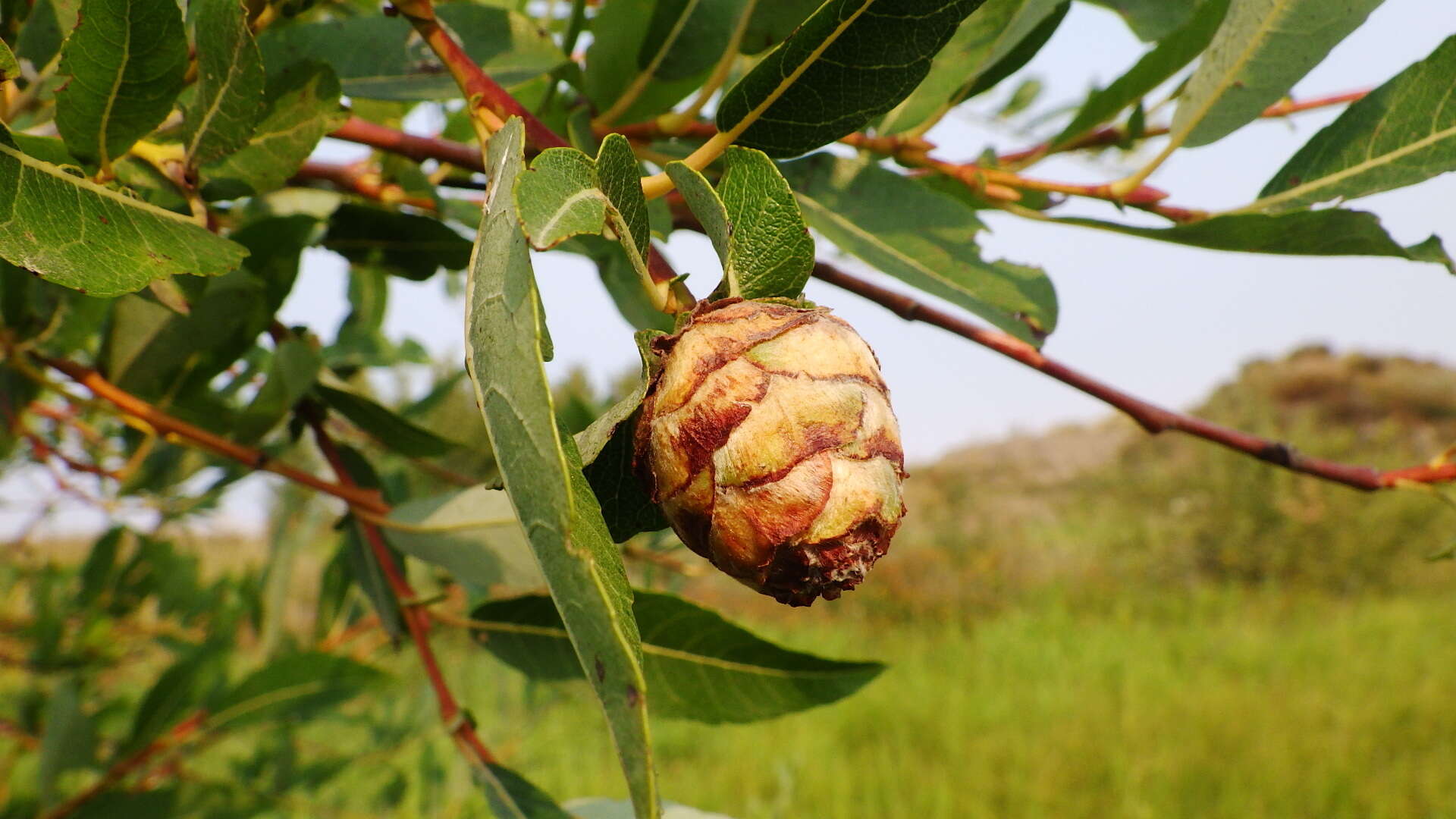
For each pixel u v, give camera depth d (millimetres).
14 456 317
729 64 166
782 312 112
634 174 107
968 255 173
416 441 212
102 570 348
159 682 254
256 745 393
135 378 199
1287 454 192
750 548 106
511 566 182
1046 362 196
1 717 371
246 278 189
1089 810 971
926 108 189
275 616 342
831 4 113
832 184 175
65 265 114
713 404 108
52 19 151
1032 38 187
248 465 192
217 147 140
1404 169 157
